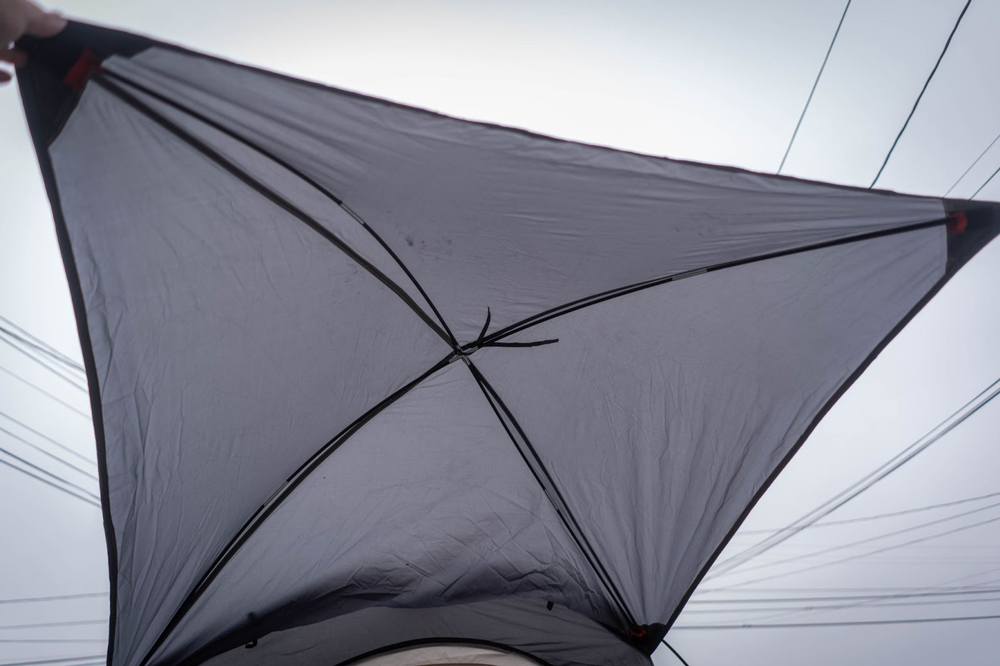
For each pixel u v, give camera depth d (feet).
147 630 9.47
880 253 8.91
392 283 9.30
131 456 8.76
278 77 6.95
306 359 9.47
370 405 10.21
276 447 9.85
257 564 10.23
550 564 11.12
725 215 8.63
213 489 9.56
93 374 8.21
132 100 6.81
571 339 10.14
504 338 10.11
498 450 10.82
